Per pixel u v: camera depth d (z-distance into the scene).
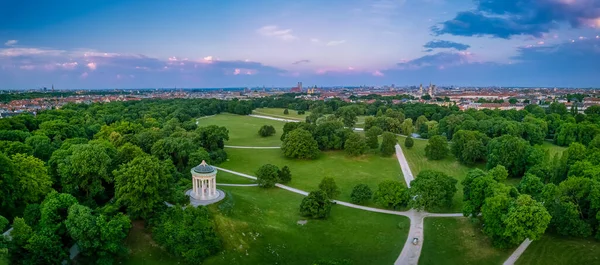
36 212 70.50
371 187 115.88
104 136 143.50
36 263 60.44
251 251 75.31
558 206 75.62
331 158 149.88
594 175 83.75
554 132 185.25
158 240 73.31
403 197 94.25
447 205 94.00
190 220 75.50
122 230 68.88
